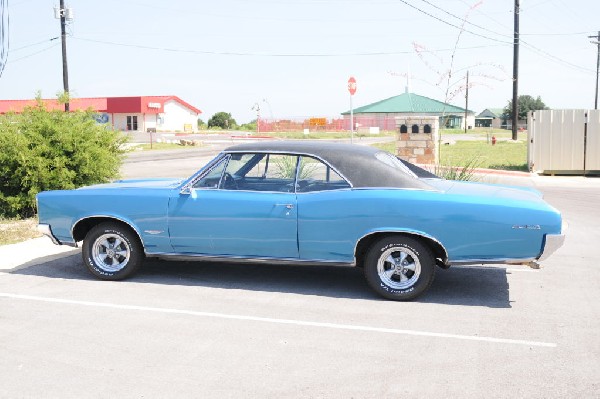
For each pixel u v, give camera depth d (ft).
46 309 20.21
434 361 15.80
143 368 15.34
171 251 23.11
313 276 24.67
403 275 21.29
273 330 18.17
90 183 41.29
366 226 20.93
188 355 16.20
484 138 182.19
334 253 21.49
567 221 39.11
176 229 22.71
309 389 14.12
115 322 18.88
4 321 18.99
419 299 21.48
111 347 16.78
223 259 22.70
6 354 16.29
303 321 19.02
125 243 23.59
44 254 28.63
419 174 24.90
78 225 24.35
